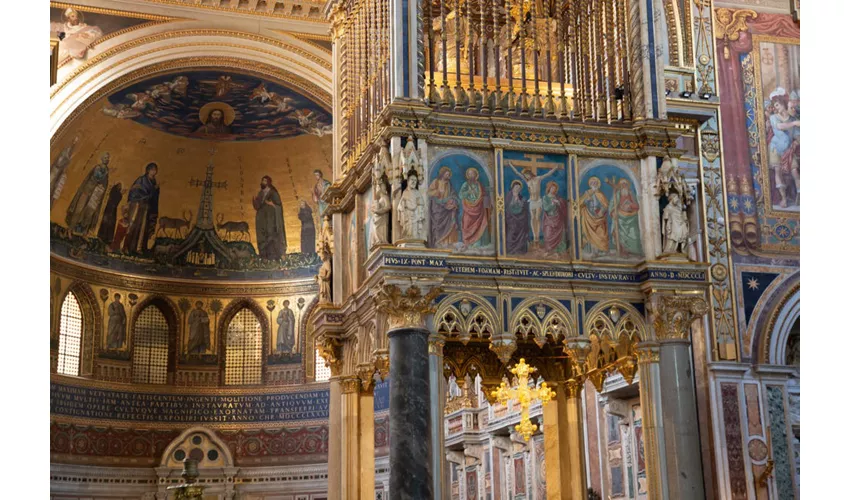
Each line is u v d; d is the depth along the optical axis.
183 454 39.88
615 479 27.34
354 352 20.91
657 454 18.19
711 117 25.31
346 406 21.05
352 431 20.91
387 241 17.83
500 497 34.09
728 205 24.97
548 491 21.48
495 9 19.64
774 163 25.56
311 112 38.53
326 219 22.44
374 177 18.16
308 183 41.19
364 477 20.80
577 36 20.44
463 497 37.53
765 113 25.84
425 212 17.77
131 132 38.31
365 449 20.92
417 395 16.95
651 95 19.67
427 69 21.64
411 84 18.33
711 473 23.33
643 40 19.86
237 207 41.66
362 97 21.25
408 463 16.70
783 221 25.22
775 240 25.05
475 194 18.56
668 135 19.53
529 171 18.95
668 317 18.53
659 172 19.31
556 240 18.83
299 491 39.94
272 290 41.78
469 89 19.16
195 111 38.38
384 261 17.17
